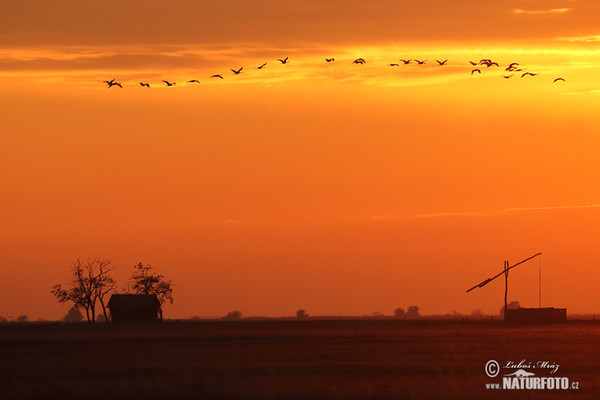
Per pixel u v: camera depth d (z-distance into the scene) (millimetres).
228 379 191750
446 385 183125
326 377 198250
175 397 166875
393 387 179250
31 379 199750
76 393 173000
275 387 177375
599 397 169500
